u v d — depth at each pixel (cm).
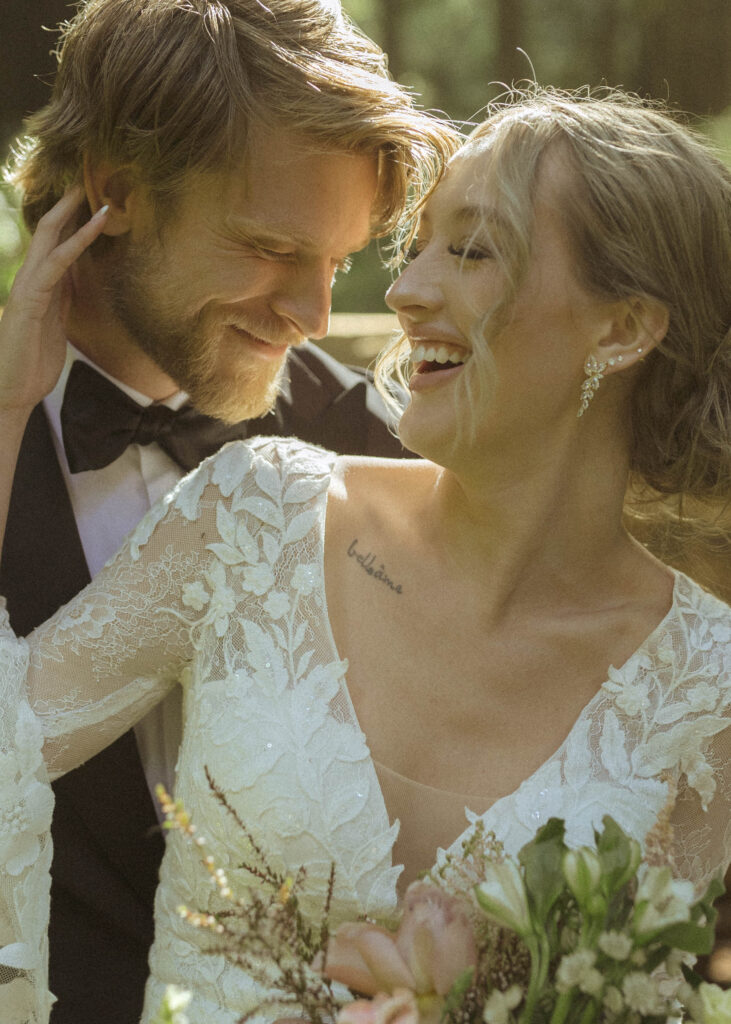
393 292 159
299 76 178
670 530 195
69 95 193
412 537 175
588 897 109
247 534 171
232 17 180
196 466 214
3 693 163
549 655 169
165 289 192
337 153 181
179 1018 109
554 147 155
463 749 166
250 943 123
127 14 185
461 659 168
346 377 240
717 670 171
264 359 199
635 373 170
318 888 158
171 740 200
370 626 170
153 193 187
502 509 164
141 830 201
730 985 342
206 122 178
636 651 171
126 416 206
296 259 190
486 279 153
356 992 149
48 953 186
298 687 165
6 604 194
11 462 180
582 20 872
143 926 201
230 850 160
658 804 164
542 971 110
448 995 111
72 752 172
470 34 929
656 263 157
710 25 813
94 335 207
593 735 166
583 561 171
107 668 172
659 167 157
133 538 175
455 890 132
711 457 174
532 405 158
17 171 209
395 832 158
